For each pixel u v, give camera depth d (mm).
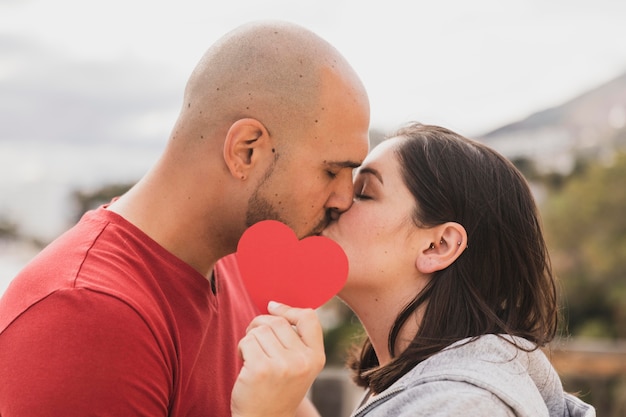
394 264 1586
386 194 1606
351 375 1942
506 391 1338
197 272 1575
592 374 4457
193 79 1601
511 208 1605
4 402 1298
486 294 1576
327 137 1562
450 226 1560
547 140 15570
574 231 11812
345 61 1635
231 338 1705
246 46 1561
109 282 1370
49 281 1371
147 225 1552
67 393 1269
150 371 1349
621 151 12641
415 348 1512
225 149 1521
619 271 11344
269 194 1566
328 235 1651
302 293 1544
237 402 1354
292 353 1359
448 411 1308
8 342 1330
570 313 11414
